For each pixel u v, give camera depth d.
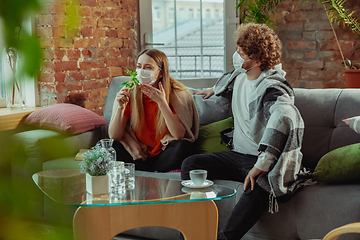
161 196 1.54
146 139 2.44
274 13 3.79
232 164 2.07
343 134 2.11
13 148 0.25
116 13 3.27
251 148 2.11
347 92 2.22
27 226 0.21
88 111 2.63
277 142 1.77
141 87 2.29
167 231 2.01
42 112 2.41
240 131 2.19
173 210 1.60
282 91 1.94
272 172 1.74
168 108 2.32
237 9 3.59
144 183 1.74
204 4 3.55
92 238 1.58
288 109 1.84
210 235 1.62
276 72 2.07
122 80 2.86
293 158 1.79
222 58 3.67
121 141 2.42
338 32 3.65
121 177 1.64
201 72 3.64
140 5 3.41
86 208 1.58
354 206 1.63
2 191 0.20
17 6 0.18
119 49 3.34
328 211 1.70
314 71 3.77
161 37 3.51
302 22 3.73
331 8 3.38
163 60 2.38
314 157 2.19
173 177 2.08
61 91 2.85
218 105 2.56
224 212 1.95
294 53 3.81
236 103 2.23
